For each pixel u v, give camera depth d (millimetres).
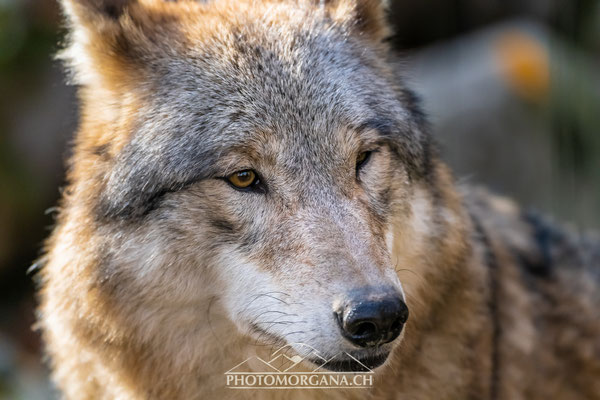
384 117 7203
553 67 18031
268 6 7824
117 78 7387
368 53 7762
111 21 7461
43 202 17094
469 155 17500
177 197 6840
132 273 7027
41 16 16859
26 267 17141
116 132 7230
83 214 7273
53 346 8156
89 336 7391
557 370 9000
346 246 6363
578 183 17109
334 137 6883
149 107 7133
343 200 6730
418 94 8289
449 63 19281
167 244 6898
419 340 7594
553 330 9133
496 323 8391
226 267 6863
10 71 16906
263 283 6629
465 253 7887
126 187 7012
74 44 7664
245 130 6824
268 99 6957
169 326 7246
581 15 19094
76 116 7992
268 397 7469
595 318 9367
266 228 6695
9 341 15578
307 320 6281
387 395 7543
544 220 10586
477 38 19938
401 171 7285
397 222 7230
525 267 9352
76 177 7594
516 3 20484
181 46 7344
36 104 17062
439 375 7730
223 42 7293
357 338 6020
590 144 17438
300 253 6480
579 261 9969
